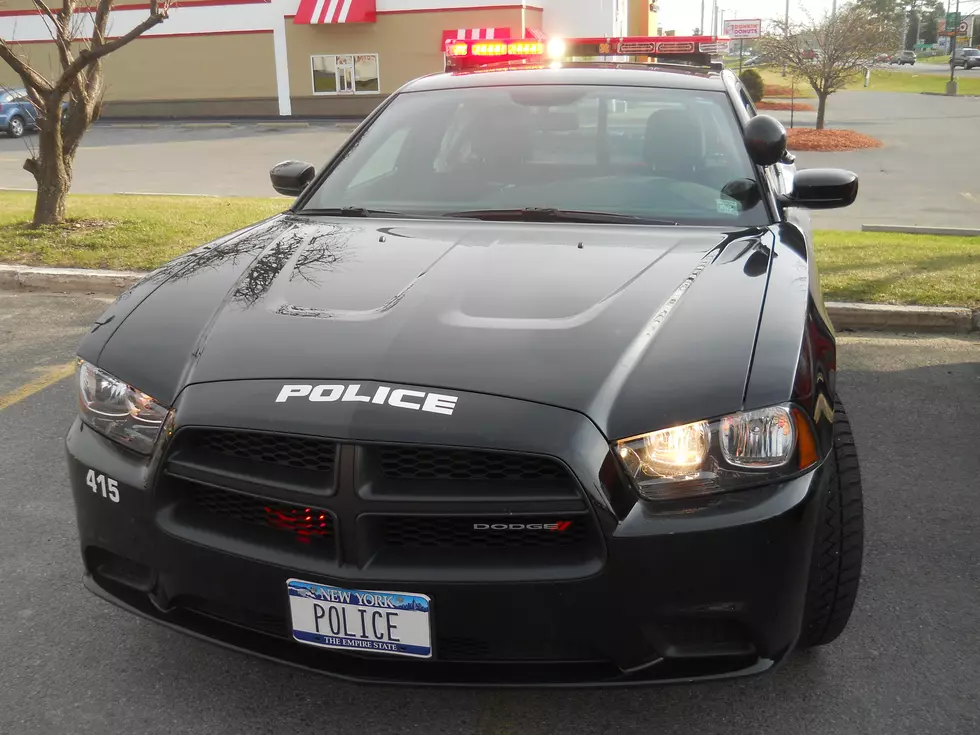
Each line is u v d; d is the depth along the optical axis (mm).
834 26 22344
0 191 11945
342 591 1896
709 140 3215
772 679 2408
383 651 1946
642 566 1850
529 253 2590
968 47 82500
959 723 2246
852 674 2432
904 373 4797
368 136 3512
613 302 2250
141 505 2078
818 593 2170
